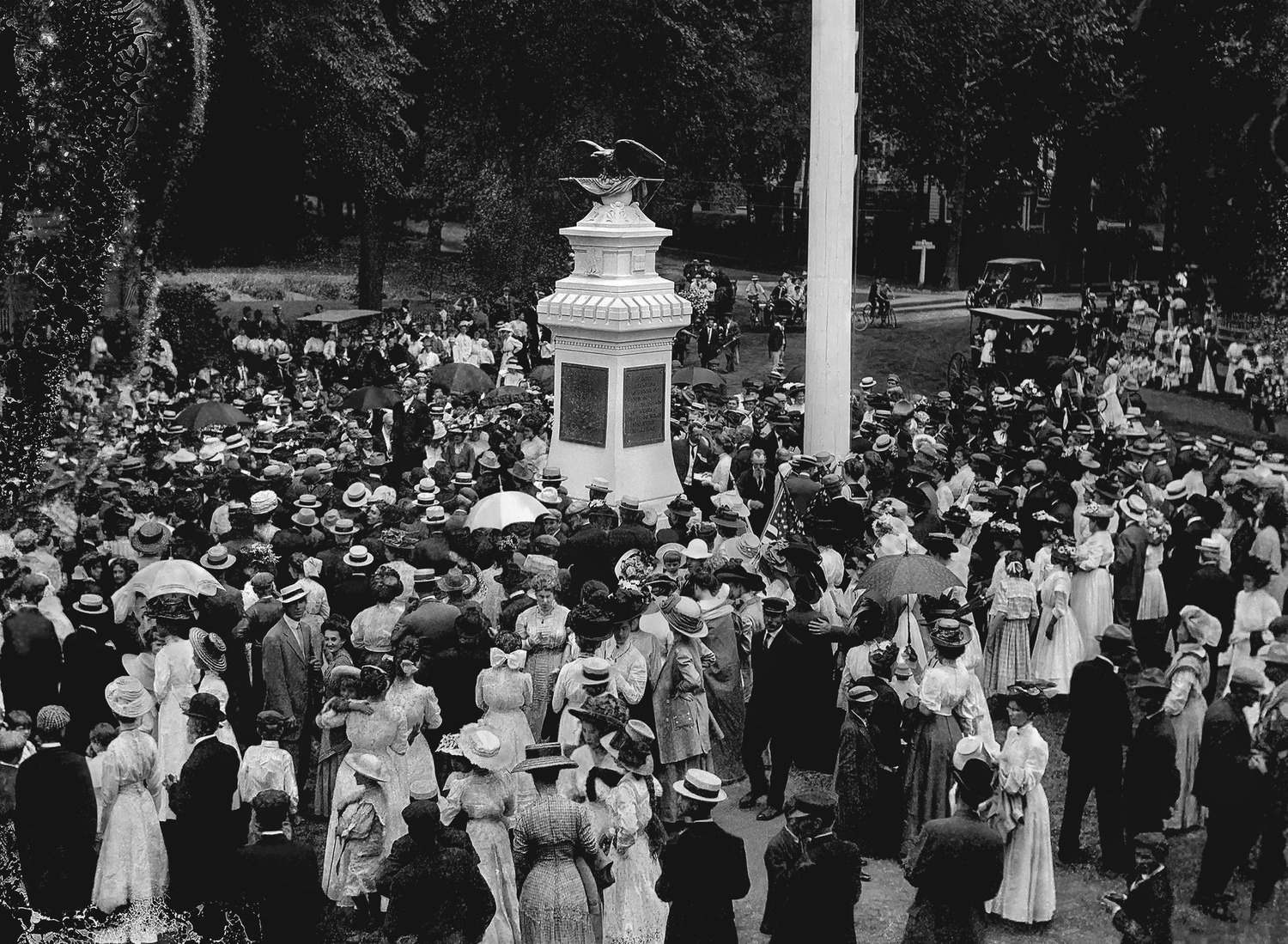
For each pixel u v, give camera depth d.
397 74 43.16
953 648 10.73
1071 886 10.77
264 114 44.22
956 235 50.53
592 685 9.70
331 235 55.41
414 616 11.67
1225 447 19.31
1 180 16.75
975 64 47.31
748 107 49.12
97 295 18.34
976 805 8.64
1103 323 36.34
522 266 45.50
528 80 46.25
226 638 11.62
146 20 25.19
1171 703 11.20
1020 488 17.44
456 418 22.34
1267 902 10.15
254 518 14.44
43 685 11.47
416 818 8.14
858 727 10.98
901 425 22.39
